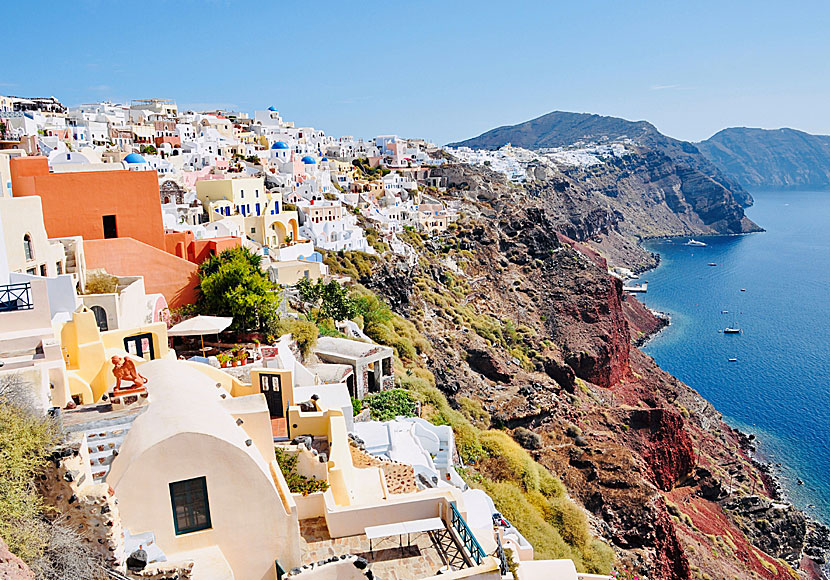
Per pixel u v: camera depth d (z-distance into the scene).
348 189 151.75
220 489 14.31
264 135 176.75
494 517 27.00
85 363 22.09
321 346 43.78
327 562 13.79
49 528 11.56
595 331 127.38
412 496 17.14
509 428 82.62
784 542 79.56
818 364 153.25
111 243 37.59
